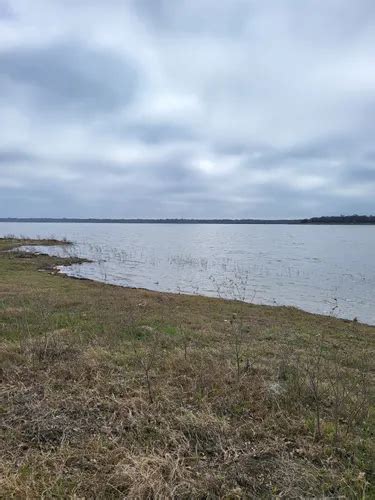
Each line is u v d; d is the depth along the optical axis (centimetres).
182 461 296
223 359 560
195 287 1802
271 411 388
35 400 392
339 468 297
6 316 795
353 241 5697
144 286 1816
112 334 681
